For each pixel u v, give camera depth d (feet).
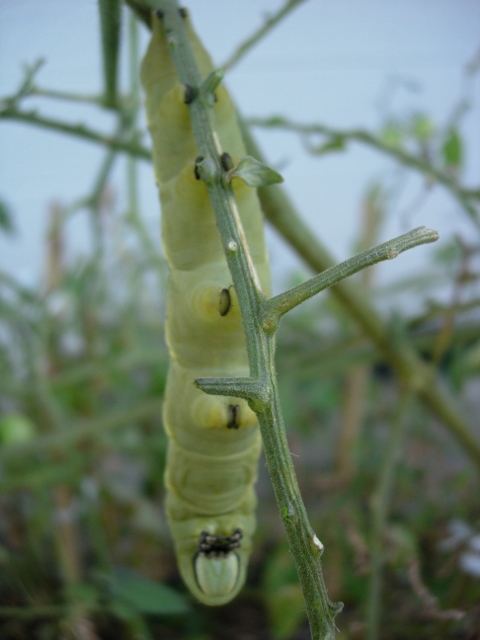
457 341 0.91
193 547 0.46
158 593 0.71
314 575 0.30
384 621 0.81
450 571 0.81
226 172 0.35
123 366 1.10
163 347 1.30
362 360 0.96
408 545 0.85
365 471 1.11
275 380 0.31
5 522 1.10
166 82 0.45
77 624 0.77
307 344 1.13
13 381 1.06
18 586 0.93
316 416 1.34
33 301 1.03
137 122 0.76
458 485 1.02
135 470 1.36
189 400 0.42
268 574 0.90
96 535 0.96
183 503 0.46
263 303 0.32
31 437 1.03
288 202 0.73
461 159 0.90
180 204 0.40
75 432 0.91
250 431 0.43
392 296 1.37
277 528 1.17
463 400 1.25
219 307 0.40
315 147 0.80
